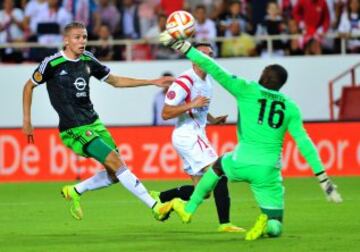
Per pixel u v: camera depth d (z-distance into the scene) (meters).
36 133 58.47
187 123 33.38
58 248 29.47
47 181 58.22
